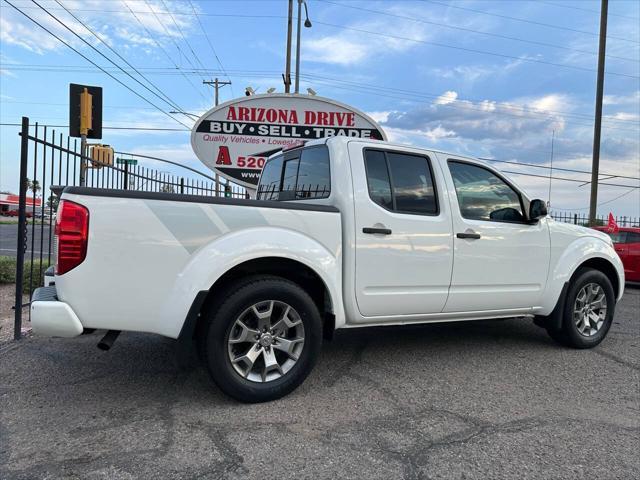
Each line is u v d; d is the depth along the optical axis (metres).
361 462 2.81
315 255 3.72
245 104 10.88
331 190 4.02
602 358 4.96
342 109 11.05
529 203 4.97
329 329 3.93
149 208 3.25
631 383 4.22
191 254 3.33
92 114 6.73
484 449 2.99
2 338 5.14
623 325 6.61
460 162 4.63
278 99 10.93
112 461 2.75
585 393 3.97
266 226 3.57
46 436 3.03
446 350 5.11
